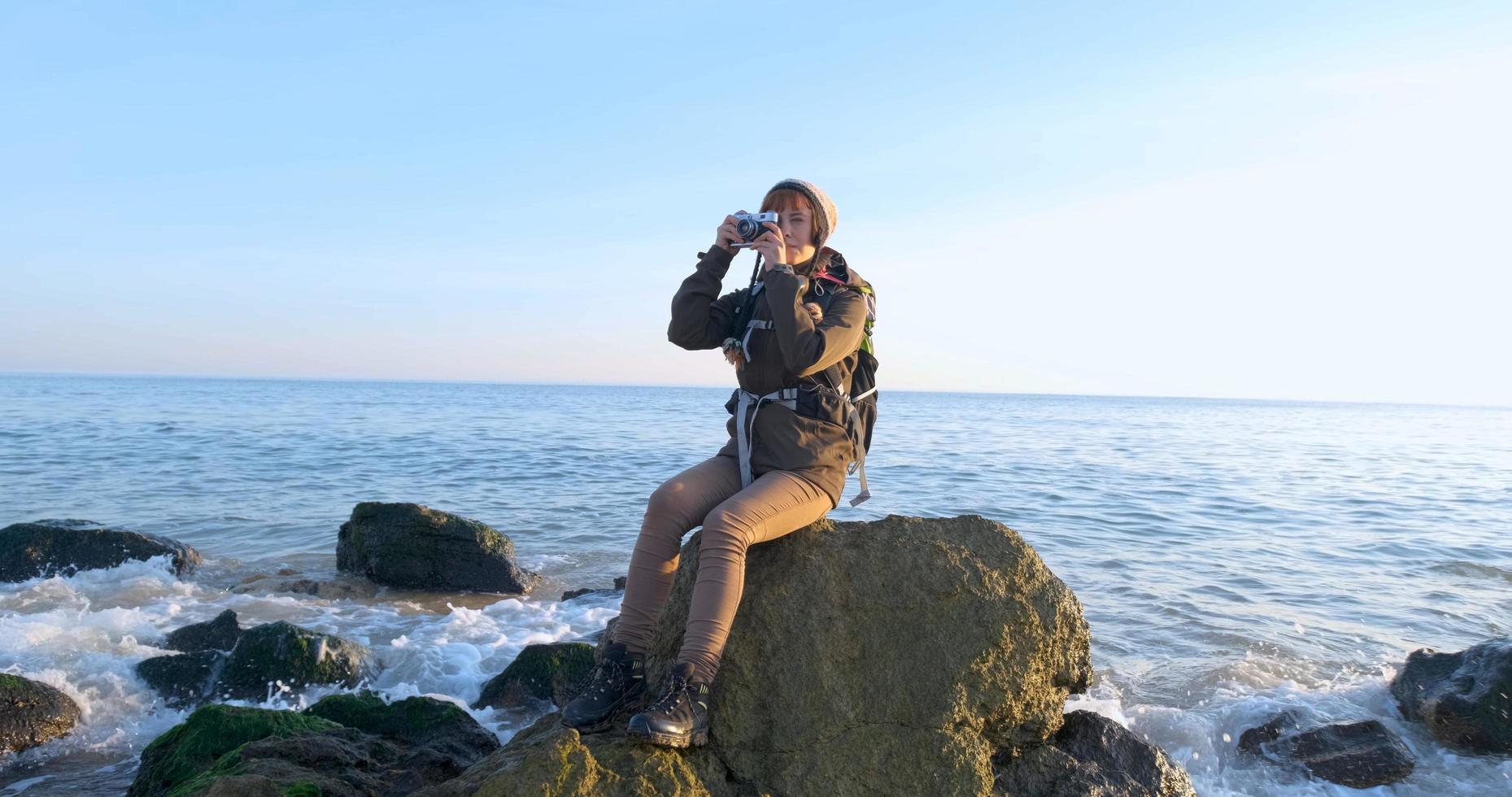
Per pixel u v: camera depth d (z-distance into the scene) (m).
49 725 6.27
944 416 70.00
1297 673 8.26
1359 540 14.70
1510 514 17.75
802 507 3.23
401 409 60.75
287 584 11.02
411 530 11.34
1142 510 17.64
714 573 3.07
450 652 8.31
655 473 22.42
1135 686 7.90
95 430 31.95
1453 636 9.48
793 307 3.08
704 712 3.09
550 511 16.86
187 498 17.20
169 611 9.67
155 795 4.89
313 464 23.00
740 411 3.35
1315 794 6.11
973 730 3.41
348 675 7.52
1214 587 11.38
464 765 4.59
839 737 3.29
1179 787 3.97
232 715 5.19
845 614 3.42
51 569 11.16
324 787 3.84
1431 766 6.44
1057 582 3.65
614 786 2.94
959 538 3.63
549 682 7.34
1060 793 3.59
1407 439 48.06
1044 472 24.14
